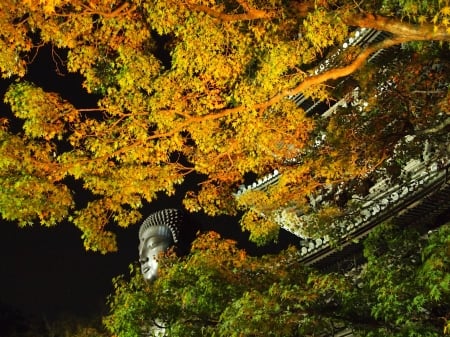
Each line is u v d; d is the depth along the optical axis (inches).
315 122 745.0
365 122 742.5
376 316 478.0
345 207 870.4
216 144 639.1
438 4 473.7
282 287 530.0
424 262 490.9
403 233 586.6
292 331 542.9
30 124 570.9
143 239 1027.3
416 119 730.8
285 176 745.6
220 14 557.6
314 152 743.7
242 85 599.5
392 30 526.3
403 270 529.7
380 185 916.6
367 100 745.0
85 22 580.7
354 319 525.3
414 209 815.1
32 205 565.0
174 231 1023.0
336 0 548.7
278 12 561.9
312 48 580.1
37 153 573.3
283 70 577.0
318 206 880.9
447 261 467.8
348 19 525.3
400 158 775.7
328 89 778.8
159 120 597.9
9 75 570.9
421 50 714.8
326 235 826.2
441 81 733.9
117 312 606.5
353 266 935.7
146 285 657.0
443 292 464.1
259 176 766.5
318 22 524.1
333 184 839.7
